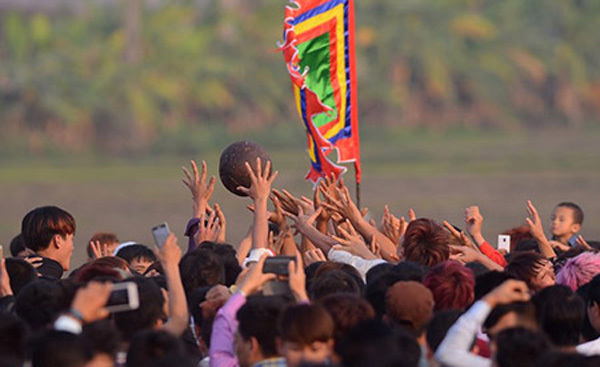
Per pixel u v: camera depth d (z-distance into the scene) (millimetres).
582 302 12367
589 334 14070
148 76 161750
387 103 174250
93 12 171125
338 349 10375
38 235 17297
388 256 16719
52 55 158875
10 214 87000
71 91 156000
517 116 182375
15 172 124688
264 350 11492
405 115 175375
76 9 172625
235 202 92062
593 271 15195
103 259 15234
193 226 17016
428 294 11883
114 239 23422
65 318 10836
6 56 160750
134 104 158250
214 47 170500
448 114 177625
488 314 11750
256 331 11453
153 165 136500
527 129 180500
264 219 14883
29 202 94312
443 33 179250
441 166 121750
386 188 99625
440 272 12875
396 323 11883
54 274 17156
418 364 10336
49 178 116125
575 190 95125
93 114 156250
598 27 186375
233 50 170750
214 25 174625
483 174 110375
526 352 10266
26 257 17891
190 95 164625
